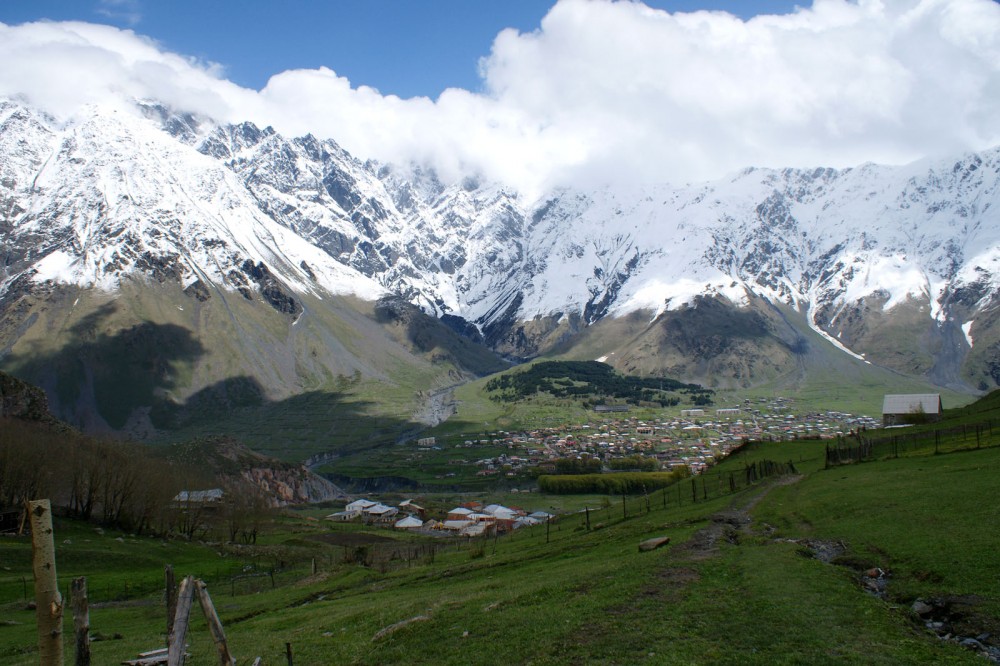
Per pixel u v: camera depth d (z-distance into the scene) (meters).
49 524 19.06
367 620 46.47
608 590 43.34
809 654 31.20
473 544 113.62
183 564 109.69
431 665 35.06
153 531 140.75
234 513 149.75
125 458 142.75
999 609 35.34
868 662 30.11
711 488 104.31
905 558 45.00
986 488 57.12
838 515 61.09
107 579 91.38
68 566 97.88
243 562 117.81
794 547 51.31
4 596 75.88
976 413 143.25
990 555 41.56
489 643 36.66
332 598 66.31
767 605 37.75
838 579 42.28
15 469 122.50
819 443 139.75
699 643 33.41
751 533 61.00
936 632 35.00
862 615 35.91
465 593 51.16
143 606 75.12
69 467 134.88
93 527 126.00
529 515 193.50
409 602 50.56
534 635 36.84
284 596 71.88
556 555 69.12
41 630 18.64
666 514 84.31
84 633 20.92
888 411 159.38
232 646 44.50
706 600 39.62
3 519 114.56
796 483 88.62
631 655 32.75
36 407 185.25
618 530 78.19
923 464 81.50
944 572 41.00
